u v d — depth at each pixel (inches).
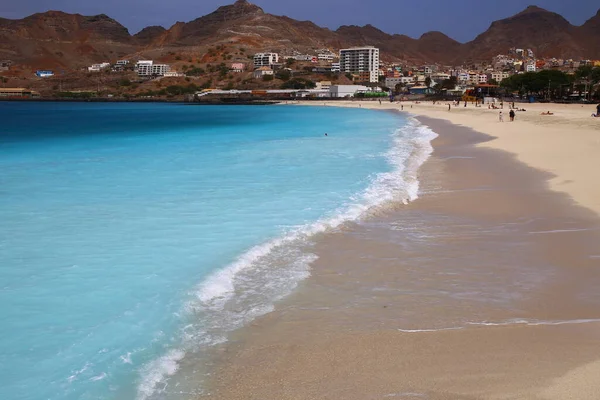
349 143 1371.8
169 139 1672.0
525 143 1185.4
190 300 341.7
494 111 2915.8
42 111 5467.5
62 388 244.2
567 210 564.1
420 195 669.3
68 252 439.5
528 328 291.3
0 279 377.4
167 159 1067.3
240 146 1353.3
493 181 751.1
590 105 3668.8
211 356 271.7
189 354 274.2
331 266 407.5
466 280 374.9
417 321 307.0
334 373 249.8
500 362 251.3
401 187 712.4
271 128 2190.0
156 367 261.3
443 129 1824.6
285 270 398.6
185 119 3494.1
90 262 414.6
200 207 602.9
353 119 2930.6
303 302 339.9
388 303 336.2
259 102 7770.7
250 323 309.7
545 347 265.9
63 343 286.2
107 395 238.7
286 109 5447.8
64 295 350.3
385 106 5275.6
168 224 529.3
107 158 1104.8
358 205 603.5
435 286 364.5
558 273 384.8
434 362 255.1
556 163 868.6
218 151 1222.9
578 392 219.3
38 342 286.8
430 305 331.3
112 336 294.4
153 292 355.6
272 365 260.4
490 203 612.4
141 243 464.8
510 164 898.7
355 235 490.3
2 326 304.5
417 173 839.7
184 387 243.6
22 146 1461.6
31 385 246.5
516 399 217.2
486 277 380.2
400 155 1073.5
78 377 253.1
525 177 768.9
